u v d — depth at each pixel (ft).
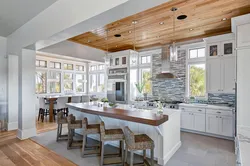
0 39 15.26
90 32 14.30
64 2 8.64
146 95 18.84
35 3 9.21
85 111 10.87
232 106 13.94
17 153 10.19
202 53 16.21
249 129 8.92
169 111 10.98
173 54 10.66
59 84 26.86
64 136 13.21
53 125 17.24
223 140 12.80
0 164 8.73
